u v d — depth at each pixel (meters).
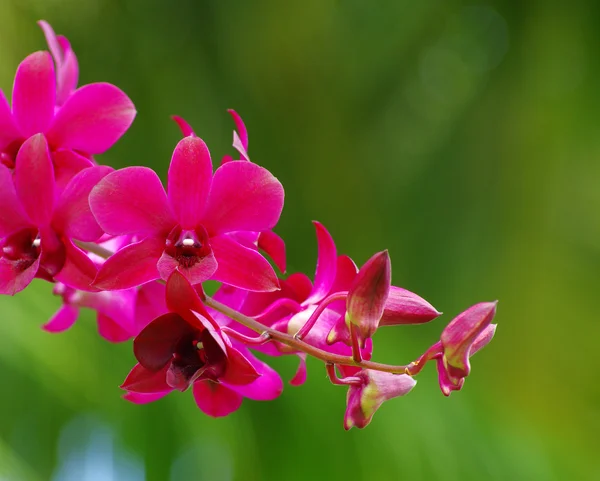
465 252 1.61
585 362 1.50
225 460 1.29
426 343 1.50
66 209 0.79
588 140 1.58
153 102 1.63
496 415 1.32
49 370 1.22
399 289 0.79
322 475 1.19
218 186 0.79
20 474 1.18
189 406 1.24
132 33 1.64
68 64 0.86
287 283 0.83
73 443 1.29
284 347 0.81
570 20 1.59
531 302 1.53
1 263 0.79
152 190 0.79
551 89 1.59
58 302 1.26
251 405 1.22
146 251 0.79
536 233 1.56
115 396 1.24
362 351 0.80
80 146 0.83
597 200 1.58
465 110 1.67
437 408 1.24
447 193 1.66
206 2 1.67
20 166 0.79
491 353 1.52
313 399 1.20
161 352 0.77
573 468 1.34
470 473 1.21
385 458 1.18
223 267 0.79
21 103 0.82
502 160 1.61
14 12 1.53
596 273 1.55
